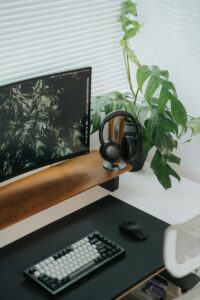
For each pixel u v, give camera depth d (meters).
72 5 2.38
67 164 2.39
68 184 2.24
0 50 2.17
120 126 2.37
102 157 2.35
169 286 2.06
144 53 2.73
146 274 1.89
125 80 2.82
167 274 1.95
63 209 2.25
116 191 2.40
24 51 2.25
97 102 2.48
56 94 2.11
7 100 1.96
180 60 2.58
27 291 1.80
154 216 2.22
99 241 2.00
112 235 2.09
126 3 2.48
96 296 1.78
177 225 1.52
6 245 2.02
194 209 2.30
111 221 2.18
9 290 1.80
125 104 2.48
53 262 1.89
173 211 2.28
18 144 2.06
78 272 1.85
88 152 2.34
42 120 2.11
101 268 1.90
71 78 2.13
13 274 1.88
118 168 2.36
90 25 2.50
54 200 2.12
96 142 2.66
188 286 1.90
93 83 2.65
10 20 2.16
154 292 2.13
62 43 2.39
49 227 2.12
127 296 2.20
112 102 2.48
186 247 1.62
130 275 1.88
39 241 2.04
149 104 2.40
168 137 2.41
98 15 2.52
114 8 2.59
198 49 2.48
